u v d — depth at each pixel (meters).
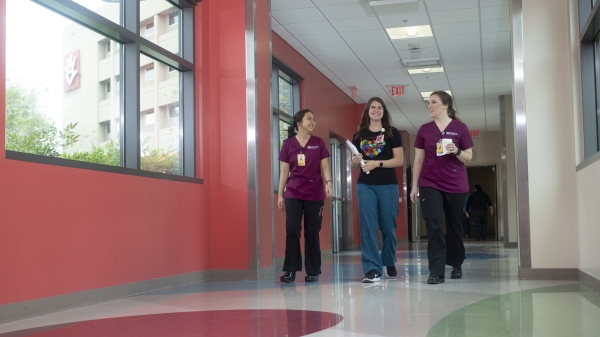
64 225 3.83
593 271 4.27
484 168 25.39
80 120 4.31
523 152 5.19
